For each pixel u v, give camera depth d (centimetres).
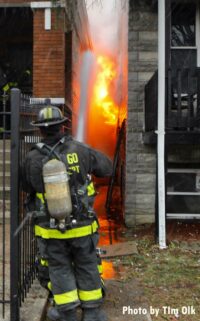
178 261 547
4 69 1048
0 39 1050
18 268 348
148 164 765
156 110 662
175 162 759
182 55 770
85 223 336
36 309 370
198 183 769
